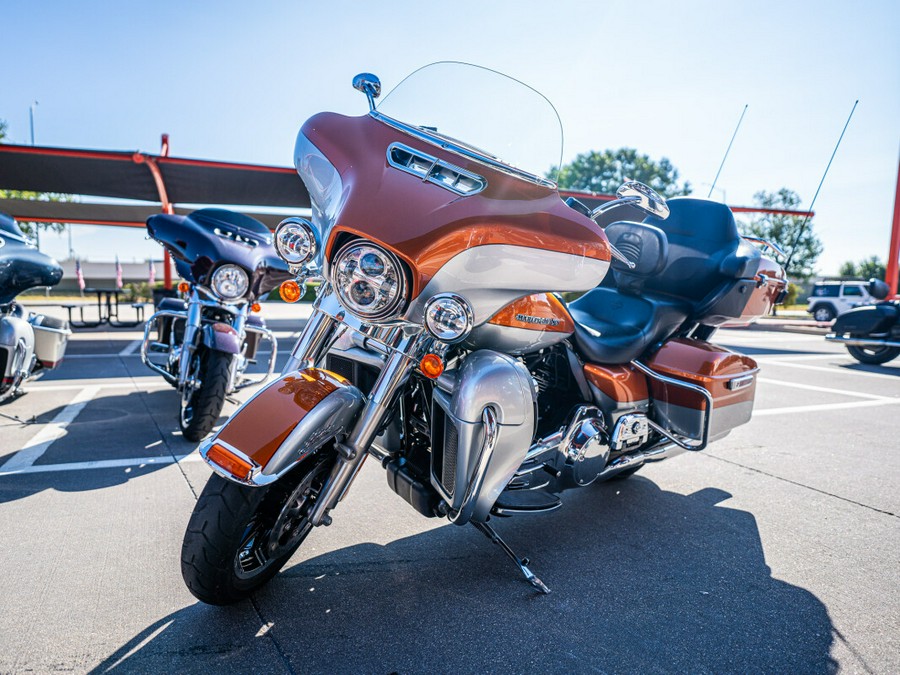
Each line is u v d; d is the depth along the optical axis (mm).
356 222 1923
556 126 2539
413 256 1913
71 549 2613
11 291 4578
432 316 1956
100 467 3654
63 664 1878
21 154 11883
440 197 2045
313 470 2195
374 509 3256
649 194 2539
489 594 2465
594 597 2488
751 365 3531
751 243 3834
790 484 3957
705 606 2459
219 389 4062
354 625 2188
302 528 2342
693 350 3277
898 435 5207
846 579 2732
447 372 2350
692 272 3559
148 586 2348
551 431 2826
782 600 2529
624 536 3100
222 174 13391
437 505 2371
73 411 5031
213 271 4191
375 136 2244
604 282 3729
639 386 3158
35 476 3473
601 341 3020
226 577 2062
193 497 3236
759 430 5324
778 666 2094
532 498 2588
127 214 18891
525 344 2562
